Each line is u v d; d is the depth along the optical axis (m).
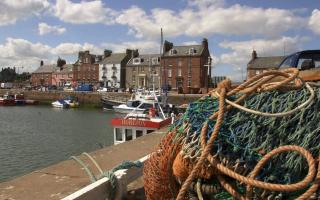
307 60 5.98
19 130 36.19
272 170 2.53
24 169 20.62
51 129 37.25
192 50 82.94
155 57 90.44
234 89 2.85
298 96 2.72
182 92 63.53
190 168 2.72
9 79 151.75
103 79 99.62
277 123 2.65
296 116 2.64
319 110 2.62
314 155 2.52
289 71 2.91
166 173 3.11
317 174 2.36
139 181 5.06
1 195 4.09
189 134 2.84
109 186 4.05
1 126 39.19
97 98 74.81
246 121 2.70
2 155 24.12
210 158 2.58
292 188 2.32
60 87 100.56
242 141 2.65
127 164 4.64
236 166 2.58
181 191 2.56
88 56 105.12
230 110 2.78
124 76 96.69
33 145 27.95
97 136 33.03
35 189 4.32
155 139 8.52
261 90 2.82
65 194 4.11
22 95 78.31
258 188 2.49
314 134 2.56
